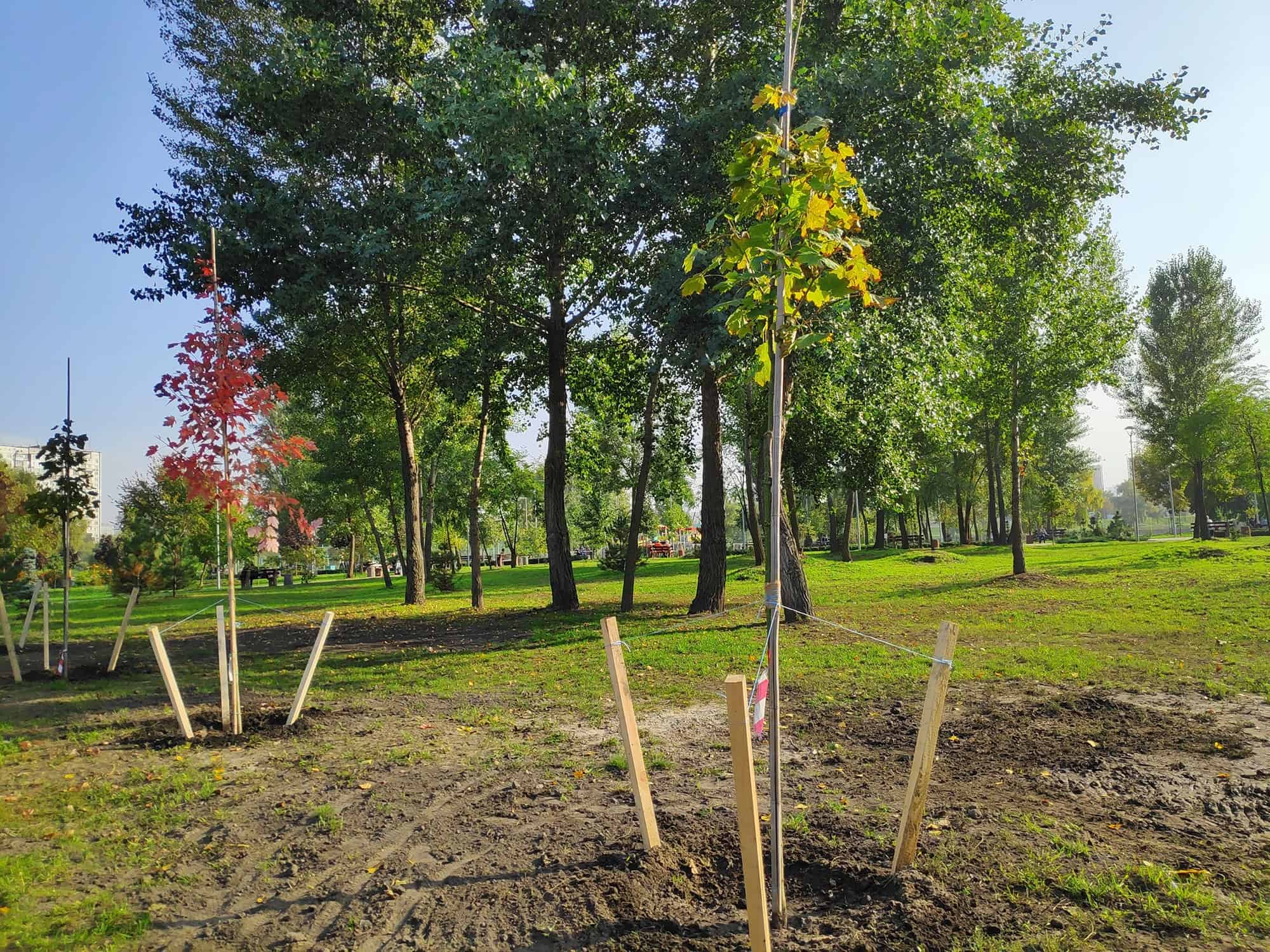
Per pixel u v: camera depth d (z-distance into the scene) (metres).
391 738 7.54
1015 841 4.39
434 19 18.03
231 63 20.64
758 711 3.36
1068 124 14.85
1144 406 50.56
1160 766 5.79
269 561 53.62
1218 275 49.88
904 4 13.90
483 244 14.27
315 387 26.02
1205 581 19.38
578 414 23.58
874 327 14.21
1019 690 8.54
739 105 13.78
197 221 15.71
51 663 13.33
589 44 17.05
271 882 4.45
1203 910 3.57
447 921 3.88
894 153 13.42
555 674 10.91
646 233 16.06
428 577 39.75
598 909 3.85
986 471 55.03
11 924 3.95
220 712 8.76
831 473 17.36
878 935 3.47
